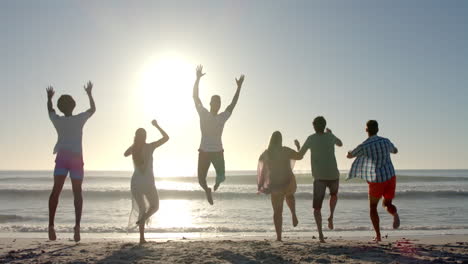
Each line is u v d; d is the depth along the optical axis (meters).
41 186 38.09
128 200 26.12
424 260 6.47
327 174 8.34
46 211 20.31
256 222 16.64
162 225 15.55
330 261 6.41
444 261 6.39
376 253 7.05
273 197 8.67
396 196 27.28
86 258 6.67
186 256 6.82
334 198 8.45
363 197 26.27
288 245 8.09
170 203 24.45
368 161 8.05
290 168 8.55
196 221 16.92
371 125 8.17
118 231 13.43
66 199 25.78
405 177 49.69
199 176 7.31
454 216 18.12
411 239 10.37
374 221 8.53
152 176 8.34
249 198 26.88
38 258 6.71
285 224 15.59
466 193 27.17
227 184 43.12
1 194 27.45
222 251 7.23
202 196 27.50
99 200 26.08
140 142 8.26
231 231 13.71
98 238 11.64
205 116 7.30
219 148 7.28
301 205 22.66
